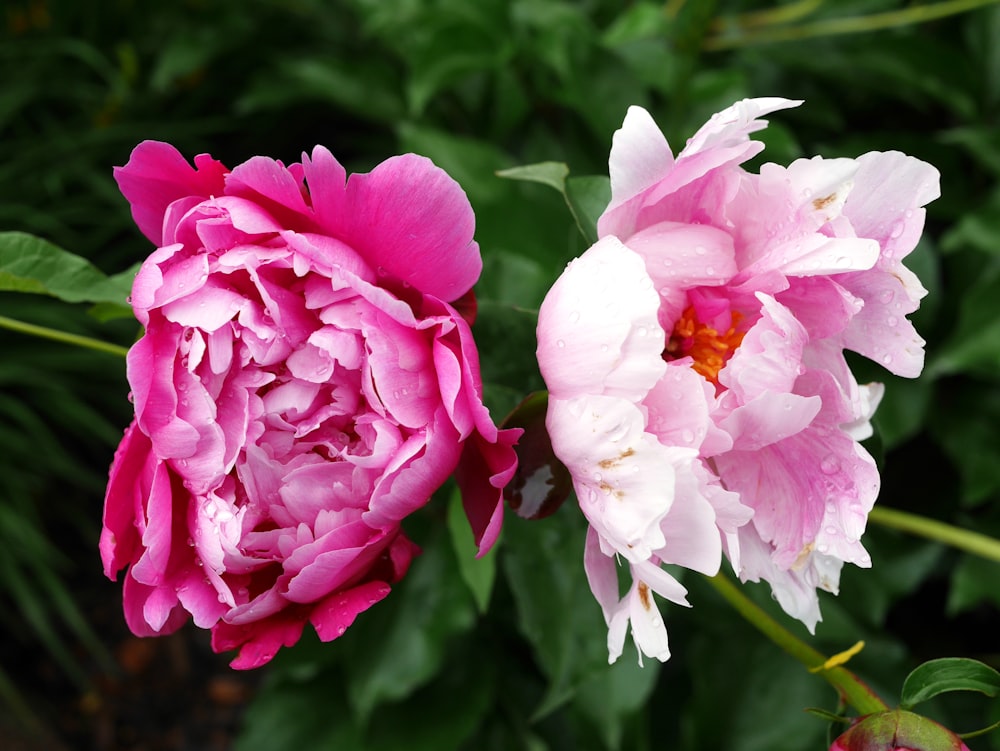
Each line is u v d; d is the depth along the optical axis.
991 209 0.73
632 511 0.41
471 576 0.55
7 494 1.05
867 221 0.45
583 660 0.54
